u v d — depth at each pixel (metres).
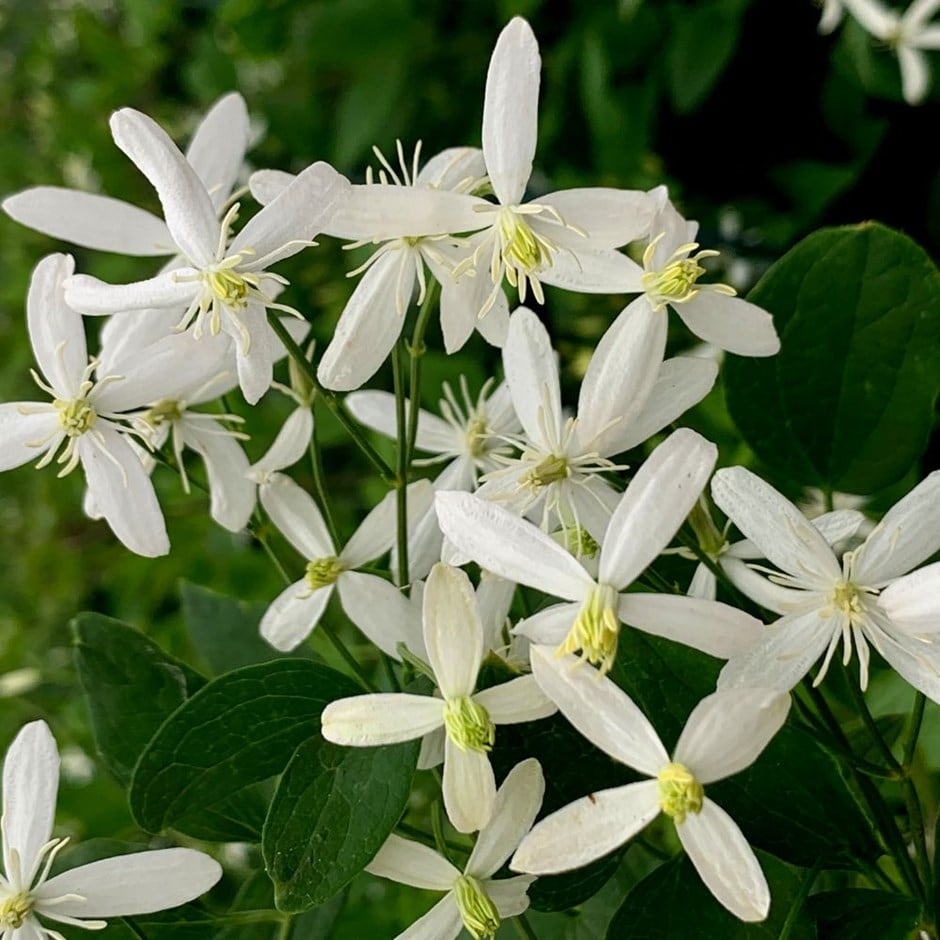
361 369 0.22
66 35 0.62
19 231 0.56
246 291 0.21
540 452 0.22
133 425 0.23
